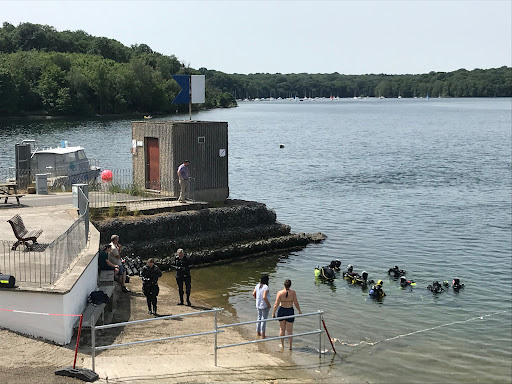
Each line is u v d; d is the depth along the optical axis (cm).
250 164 6353
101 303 1745
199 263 2675
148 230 2620
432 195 4556
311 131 11744
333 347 1716
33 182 3144
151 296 1903
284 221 3609
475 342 1873
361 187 4909
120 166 5528
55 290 1510
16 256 1867
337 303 2206
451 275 2591
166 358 1522
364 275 2441
